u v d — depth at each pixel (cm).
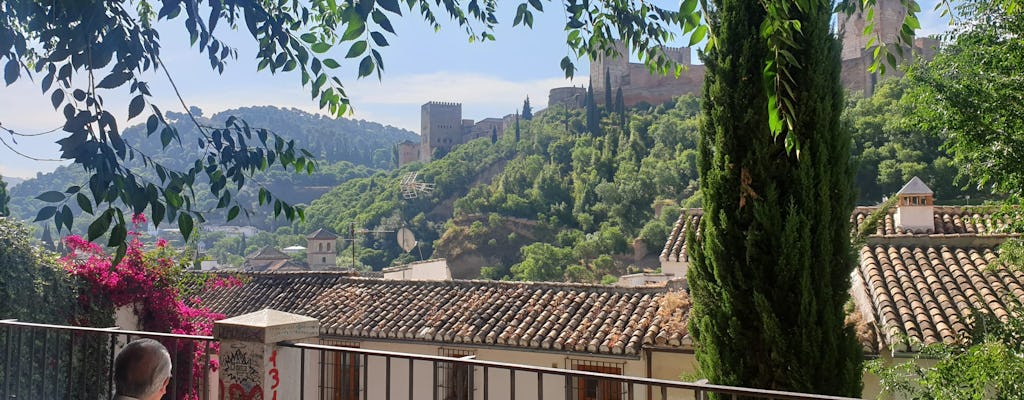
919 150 5038
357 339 1401
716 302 722
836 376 676
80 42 308
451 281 1564
